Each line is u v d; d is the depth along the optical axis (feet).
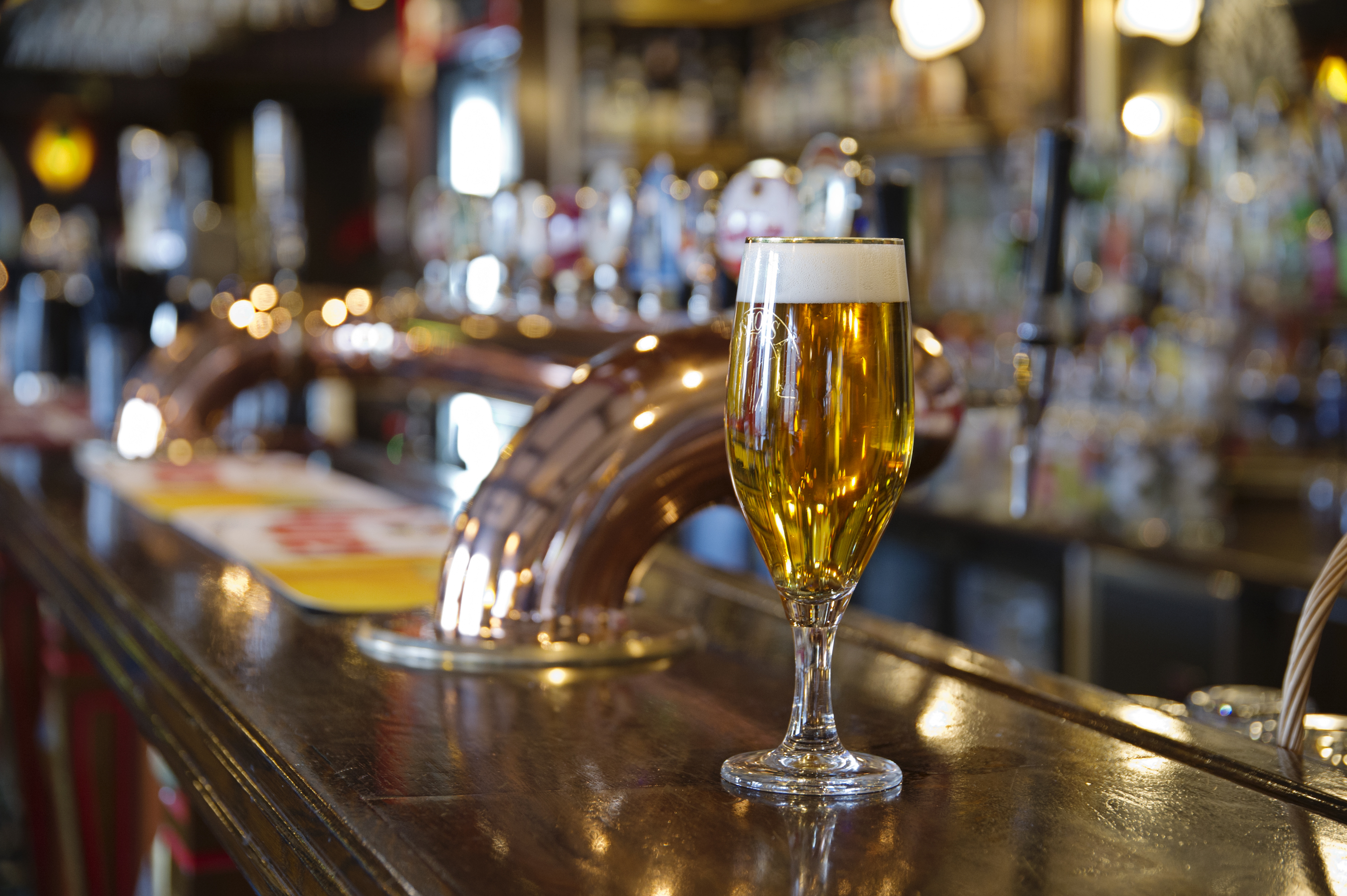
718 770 2.30
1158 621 8.84
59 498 5.89
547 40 15.30
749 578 4.33
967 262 11.65
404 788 2.18
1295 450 9.46
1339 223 8.69
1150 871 1.83
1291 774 2.27
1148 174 9.56
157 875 4.77
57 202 23.88
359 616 3.62
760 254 2.14
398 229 20.59
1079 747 2.47
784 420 2.09
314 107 21.53
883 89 12.37
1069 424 9.71
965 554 10.58
